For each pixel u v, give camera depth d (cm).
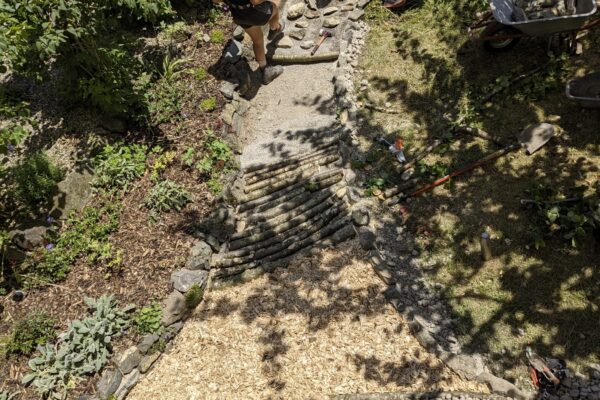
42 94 658
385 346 467
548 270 496
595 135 567
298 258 539
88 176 590
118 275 523
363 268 522
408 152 618
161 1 680
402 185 582
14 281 523
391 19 767
